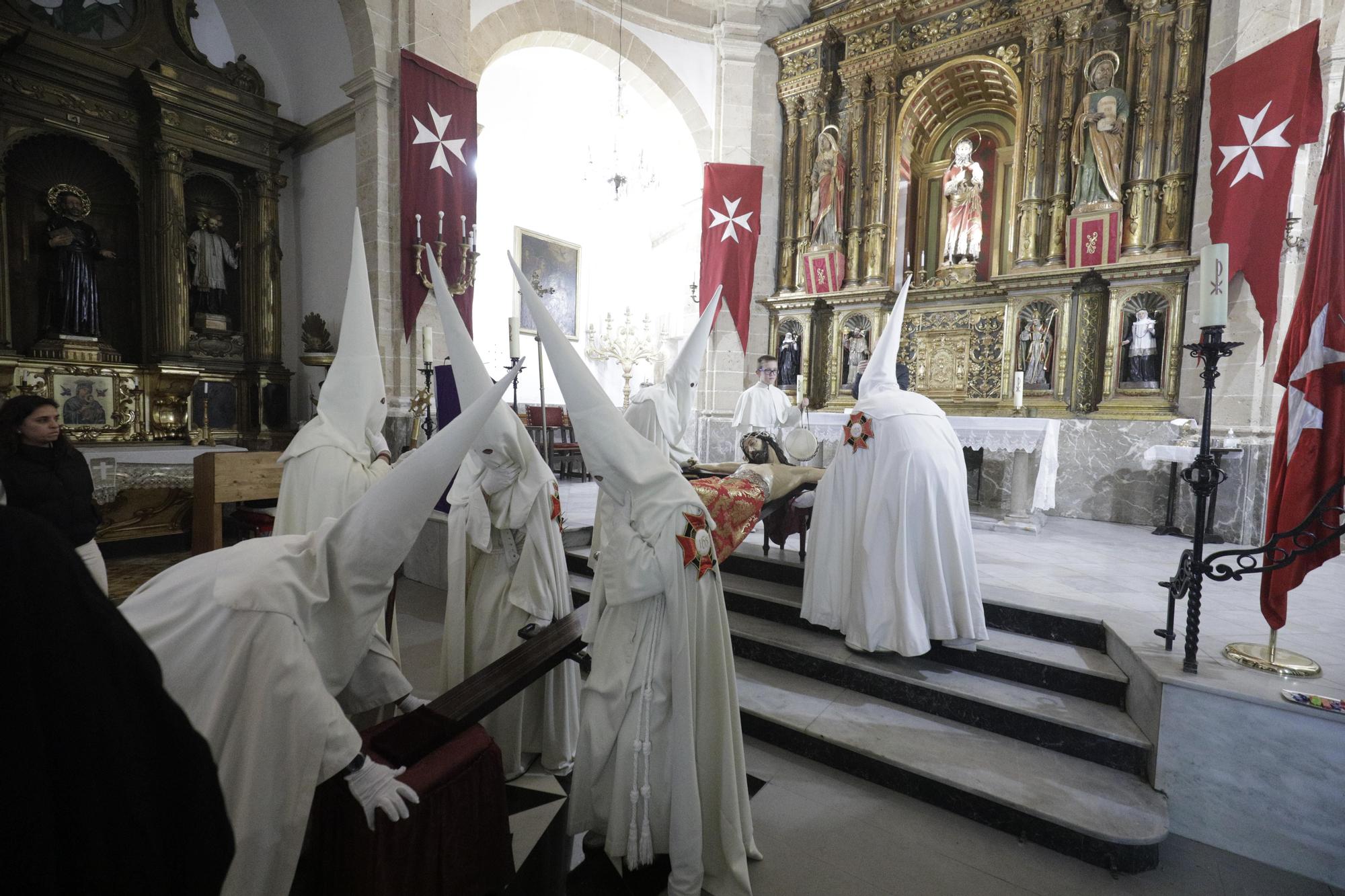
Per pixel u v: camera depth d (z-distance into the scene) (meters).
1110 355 7.05
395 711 3.16
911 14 8.66
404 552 1.72
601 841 2.37
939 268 8.72
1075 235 7.29
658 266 13.18
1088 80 7.29
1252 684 2.48
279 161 7.34
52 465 3.16
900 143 8.84
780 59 9.53
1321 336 2.51
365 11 6.35
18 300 6.10
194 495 5.30
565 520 5.77
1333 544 2.50
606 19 8.66
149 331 6.73
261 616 1.48
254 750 1.43
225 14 7.11
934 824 2.56
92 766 0.81
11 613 0.79
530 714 2.97
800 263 9.43
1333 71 5.55
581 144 11.83
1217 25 6.39
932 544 3.23
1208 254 2.59
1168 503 6.06
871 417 3.41
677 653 2.02
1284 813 2.35
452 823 1.79
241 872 1.41
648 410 3.99
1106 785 2.60
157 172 6.53
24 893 0.76
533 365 11.46
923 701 3.21
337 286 7.20
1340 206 2.48
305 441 2.73
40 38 5.79
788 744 3.08
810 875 2.27
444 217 6.88
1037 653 3.25
